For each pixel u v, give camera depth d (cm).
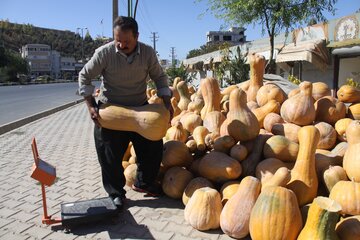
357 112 482
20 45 14525
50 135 1000
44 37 15650
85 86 409
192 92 844
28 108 1883
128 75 414
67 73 11781
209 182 421
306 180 362
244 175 420
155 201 450
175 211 421
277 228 311
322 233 289
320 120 482
